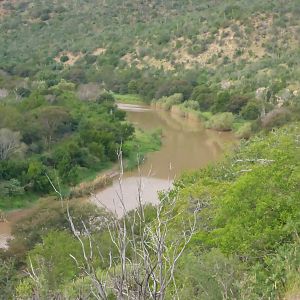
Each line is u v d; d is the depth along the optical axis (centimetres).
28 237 2330
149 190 3158
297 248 790
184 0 11006
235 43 8200
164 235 384
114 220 409
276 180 1115
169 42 8900
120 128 4641
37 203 3234
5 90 5888
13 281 1326
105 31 10231
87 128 4562
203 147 4706
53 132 4325
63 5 11631
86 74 8244
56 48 9738
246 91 6322
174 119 6072
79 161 3931
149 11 10869
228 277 737
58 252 1642
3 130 3781
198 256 928
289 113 4806
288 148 1537
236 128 5278
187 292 718
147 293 379
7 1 11788
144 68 8381
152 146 4631
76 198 3281
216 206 1384
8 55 9525
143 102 7231
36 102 5044
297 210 1005
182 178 2411
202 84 6981
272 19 8506
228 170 2245
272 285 695
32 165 3488
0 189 3316
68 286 651
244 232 997
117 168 3991
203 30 8788
